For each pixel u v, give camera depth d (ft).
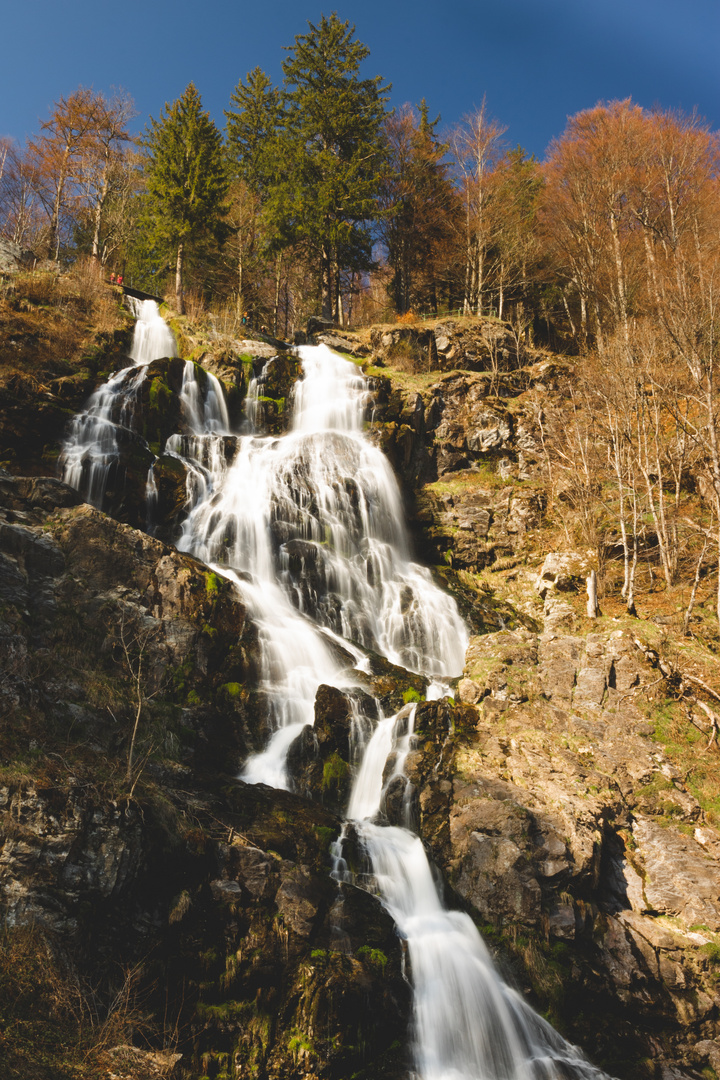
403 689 55.83
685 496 84.58
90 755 38.83
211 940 35.12
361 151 145.48
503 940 40.75
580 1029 39.11
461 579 80.38
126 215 156.25
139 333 98.32
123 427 70.13
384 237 157.99
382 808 47.21
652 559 77.05
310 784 47.85
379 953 36.55
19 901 31.24
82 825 33.88
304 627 59.72
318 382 93.97
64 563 51.78
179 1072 31.40
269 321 157.99
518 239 145.89
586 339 140.77
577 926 41.86
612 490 85.10
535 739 52.21
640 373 85.20
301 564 66.95
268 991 34.71
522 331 126.62
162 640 50.49
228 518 66.85
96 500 63.26
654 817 48.88
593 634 60.34
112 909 33.55
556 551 80.89
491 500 87.71
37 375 77.30
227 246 139.44
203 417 83.56
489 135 156.04
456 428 96.99
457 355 114.01
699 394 78.84
